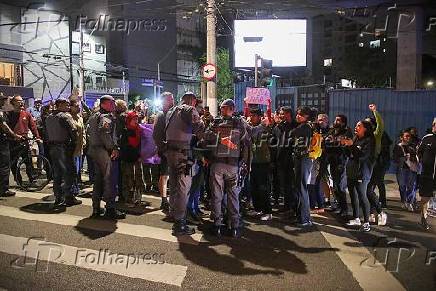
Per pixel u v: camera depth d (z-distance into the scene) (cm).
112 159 673
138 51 4578
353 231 668
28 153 888
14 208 720
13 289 427
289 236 627
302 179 676
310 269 500
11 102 873
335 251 566
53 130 726
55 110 738
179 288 439
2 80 2709
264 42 2322
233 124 610
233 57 2347
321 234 643
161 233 614
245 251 554
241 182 629
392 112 1467
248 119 775
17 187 898
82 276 461
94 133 661
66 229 614
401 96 1452
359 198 674
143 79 4506
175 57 5078
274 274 482
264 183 735
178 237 599
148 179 902
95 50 3559
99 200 682
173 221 677
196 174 698
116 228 629
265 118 830
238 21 2319
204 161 650
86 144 897
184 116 605
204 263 507
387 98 1473
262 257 534
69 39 3136
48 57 2952
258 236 622
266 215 721
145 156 842
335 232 657
